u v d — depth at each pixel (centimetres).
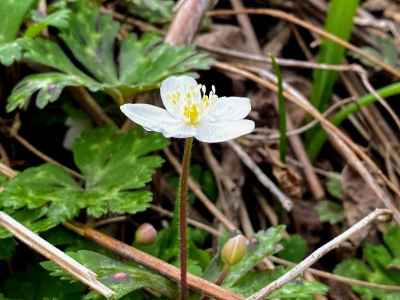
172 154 24
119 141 22
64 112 24
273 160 25
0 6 22
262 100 26
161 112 19
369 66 27
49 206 21
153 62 23
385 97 27
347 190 24
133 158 22
